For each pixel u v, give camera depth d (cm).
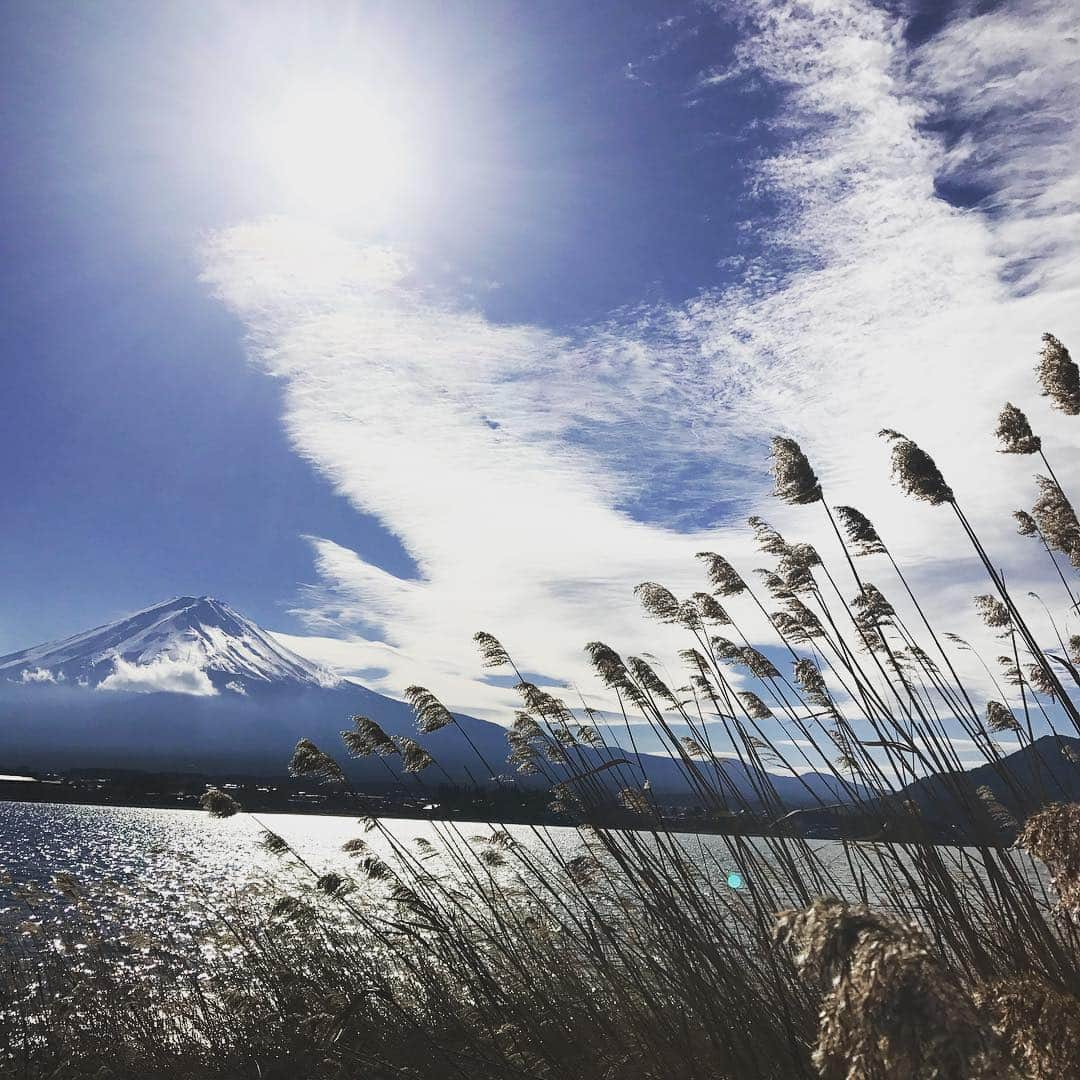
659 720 673
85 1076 777
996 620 616
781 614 655
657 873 580
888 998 130
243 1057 727
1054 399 606
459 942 650
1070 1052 204
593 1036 597
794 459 651
